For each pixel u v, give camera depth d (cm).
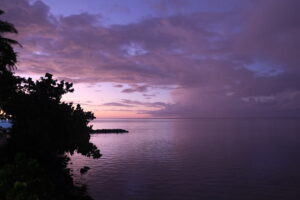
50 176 3366
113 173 6712
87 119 4188
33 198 1705
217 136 18800
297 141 14662
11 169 2003
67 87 4084
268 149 11312
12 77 3838
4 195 1683
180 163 8106
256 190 5253
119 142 14625
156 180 6009
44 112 3772
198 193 5066
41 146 3475
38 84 3947
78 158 8862
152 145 13112
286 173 6669
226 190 5238
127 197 4800
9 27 3403
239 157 9188
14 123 3731
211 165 7769
